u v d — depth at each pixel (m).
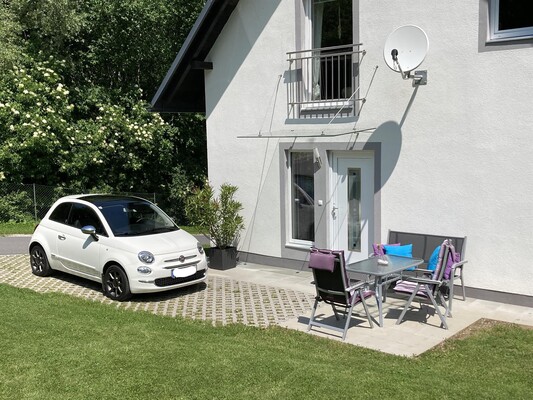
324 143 10.54
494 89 8.41
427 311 8.37
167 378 5.60
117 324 7.71
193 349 6.54
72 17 20.03
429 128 9.12
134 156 21.55
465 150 8.77
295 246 11.23
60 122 18.98
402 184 9.50
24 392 5.29
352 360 6.45
